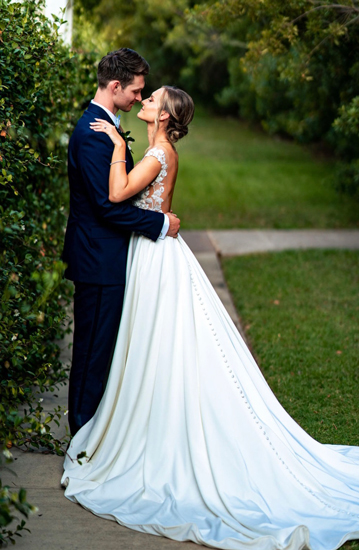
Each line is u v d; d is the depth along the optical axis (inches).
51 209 204.1
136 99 133.8
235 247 354.6
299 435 138.3
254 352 208.2
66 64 207.2
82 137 128.4
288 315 243.8
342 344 214.7
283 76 268.5
